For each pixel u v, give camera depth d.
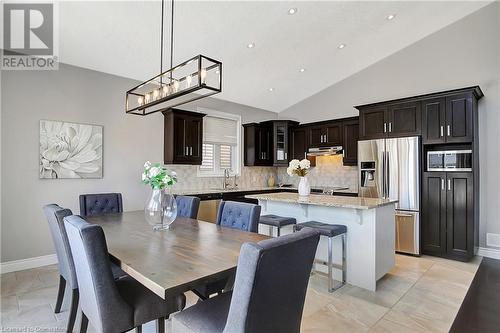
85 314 1.77
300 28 4.12
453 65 4.51
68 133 3.91
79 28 3.32
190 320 1.45
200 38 3.84
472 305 2.64
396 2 3.93
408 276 3.35
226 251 1.79
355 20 4.18
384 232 3.20
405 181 4.27
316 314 2.47
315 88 6.19
